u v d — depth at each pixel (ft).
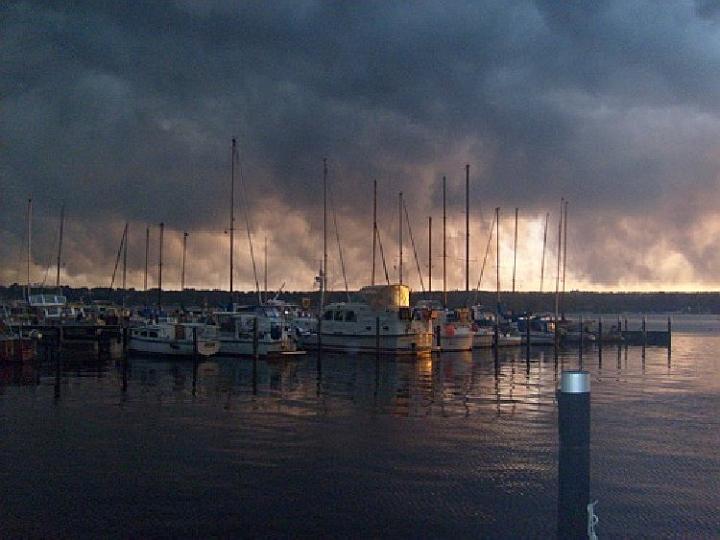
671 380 168.25
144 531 56.85
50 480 71.15
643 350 272.72
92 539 55.16
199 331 214.48
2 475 72.95
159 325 216.95
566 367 199.72
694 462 80.07
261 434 94.17
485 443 89.04
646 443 90.53
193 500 64.75
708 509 62.64
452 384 153.28
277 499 65.21
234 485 69.56
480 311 337.52
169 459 79.71
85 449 84.64
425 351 227.40
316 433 95.09
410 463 78.54
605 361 227.81
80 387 142.31
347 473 74.18
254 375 168.55
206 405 119.44
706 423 105.29
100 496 65.87
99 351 216.13
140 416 107.76
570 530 30.07
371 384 152.25
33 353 188.96
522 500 65.00
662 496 66.44
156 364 195.72
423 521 59.47
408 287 236.22
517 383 155.63
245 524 58.65
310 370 183.11
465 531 57.06
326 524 58.65
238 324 218.79
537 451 84.53
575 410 30.19
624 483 71.05
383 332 223.71
